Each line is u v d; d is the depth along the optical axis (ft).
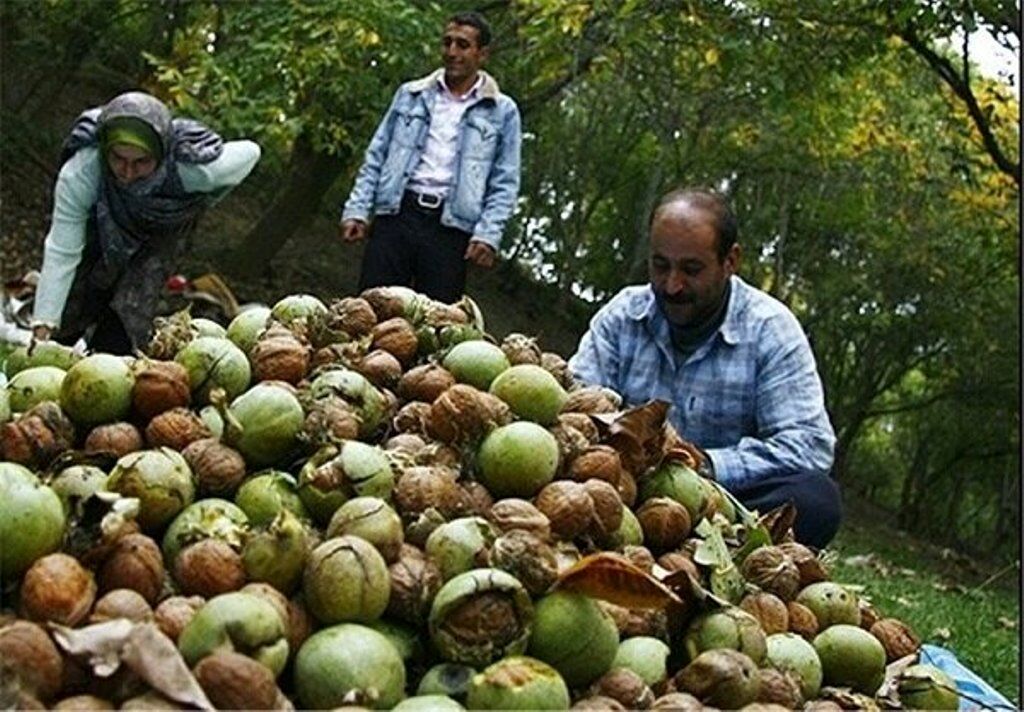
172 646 4.92
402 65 33.24
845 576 25.58
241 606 5.19
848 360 56.54
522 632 5.59
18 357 8.01
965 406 60.49
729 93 40.70
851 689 6.91
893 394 66.28
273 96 31.86
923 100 45.06
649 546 7.13
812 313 52.39
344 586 5.51
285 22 31.55
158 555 5.66
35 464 6.49
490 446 6.63
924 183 47.52
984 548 68.85
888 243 49.29
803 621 7.09
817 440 12.78
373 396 7.10
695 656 6.34
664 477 7.33
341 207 48.80
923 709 6.92
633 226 49.52
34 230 36.99
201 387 6.98
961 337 53.62
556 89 38.06
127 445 6.55
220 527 5.82
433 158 21.50
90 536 5.58
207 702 4.86
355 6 31.09
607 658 5.79
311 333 7.93
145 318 16.63
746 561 7.36
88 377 6.65
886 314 51.78
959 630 22.36
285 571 5.61
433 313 8.11
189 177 15.97
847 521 50.42
